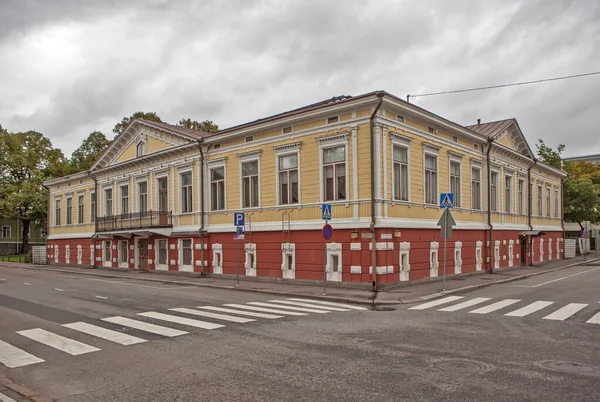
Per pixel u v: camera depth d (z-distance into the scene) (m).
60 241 42.16
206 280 23.97
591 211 46.88
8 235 68.44
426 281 21.31
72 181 40.72
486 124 31.97
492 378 6.95
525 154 33.88
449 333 10.26
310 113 20.72
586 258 41.94
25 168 60.53
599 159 84.88
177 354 8.67
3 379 7.26
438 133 23.23
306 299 17.02
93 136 64.38
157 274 28.70
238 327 11.14
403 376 7.08
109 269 34.44
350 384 6.75
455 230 24.27
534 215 36.06
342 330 10.67
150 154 30.16
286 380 6.98
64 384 7.08
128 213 32.53
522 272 27.34
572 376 7.03
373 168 18.84
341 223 19.69
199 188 26.72
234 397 6.32
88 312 13.81
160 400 6.30
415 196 21.20
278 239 22.33
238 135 24.38
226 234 25.12
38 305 15.41
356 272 19.11
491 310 13.70
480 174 27.38
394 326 11.15
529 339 9.61
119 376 7.42
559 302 15.12
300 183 21.52
